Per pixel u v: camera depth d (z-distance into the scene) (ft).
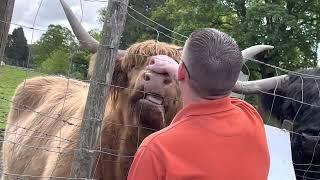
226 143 6.53
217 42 6.64
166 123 11.23
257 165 6.72
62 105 15.81
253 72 64.49
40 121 16.25
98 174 11.95
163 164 6.28
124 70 11.68
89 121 9.26
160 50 11.41
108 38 9.14
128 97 11.46
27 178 15.08
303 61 82.89
